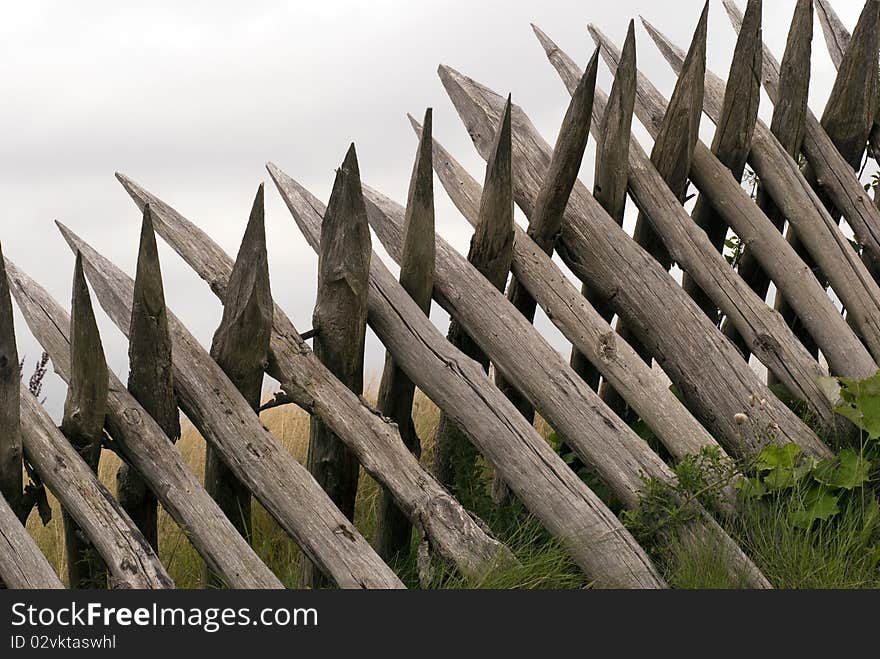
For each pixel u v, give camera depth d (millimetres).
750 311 4098
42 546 4500
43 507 3369
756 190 4723
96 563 3482
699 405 3955
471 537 3395
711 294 4164
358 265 3562
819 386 3973
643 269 4020
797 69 4516
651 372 3848
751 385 3895
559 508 3492
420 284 3797
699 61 4141
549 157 4238
